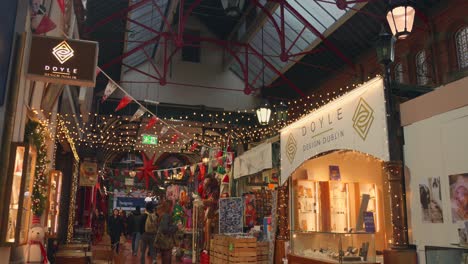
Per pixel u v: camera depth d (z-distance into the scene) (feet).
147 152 79.61
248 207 36.35
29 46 16.10
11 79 14.56
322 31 49.47
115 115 59.00
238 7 33.58
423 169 16.20
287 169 26.81
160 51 66.64
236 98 67.72
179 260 41.47
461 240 14.21
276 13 51.42
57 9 22.62
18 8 14.90
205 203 36.81
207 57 68.90
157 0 52.80
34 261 19.93
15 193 14.46
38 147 18.04
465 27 37.63
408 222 16.80
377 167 27.96
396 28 17.49
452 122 15.07
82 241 34.63
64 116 34.09
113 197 104.88
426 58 41.22
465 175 14.35
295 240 23.17
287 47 56.18
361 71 51.21
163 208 28.43
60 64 16.20
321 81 60.80
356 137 19.10
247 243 27.50
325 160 27.66
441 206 15.25
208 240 35.53
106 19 42.60
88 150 54.44
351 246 18.17
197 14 63.67
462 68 37.11
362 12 40.63
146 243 30.91
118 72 57.41
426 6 40.93
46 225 23.68
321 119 22.62
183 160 81.97
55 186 25.58
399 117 17.58
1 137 13.96
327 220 26.50
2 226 13.91
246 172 33.09
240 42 60.70
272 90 65.72
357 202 27.09
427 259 13.01
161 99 64.59
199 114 63.57
